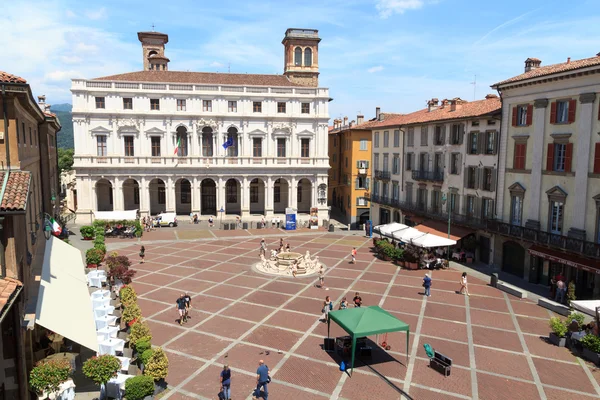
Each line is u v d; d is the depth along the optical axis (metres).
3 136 16.31
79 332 16.52
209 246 50.31
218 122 66.00
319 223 68.81
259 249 48.75
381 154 62.88
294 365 21.33
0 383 13.00
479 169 41.81
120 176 63.38
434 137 49.06
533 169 35.31
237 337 24.52
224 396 17.92
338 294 32.47
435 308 29.45
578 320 23.92
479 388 19.23
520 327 26.22
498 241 39.62
